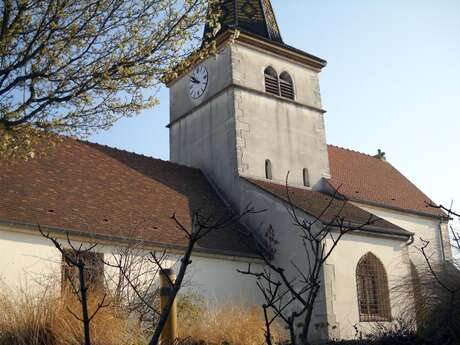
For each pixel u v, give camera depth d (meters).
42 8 8.87
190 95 23.64
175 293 3.52
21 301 8.57
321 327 16.22
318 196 21.14
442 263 11.40
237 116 20.98
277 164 21.55
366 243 18.11
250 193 19.64
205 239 16.88
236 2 23.02
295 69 23.59
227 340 10.23
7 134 8.92
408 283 11.96
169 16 9.74
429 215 24.45
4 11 8.73
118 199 17.12
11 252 13.05
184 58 10.17
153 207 17.67
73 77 9.23
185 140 23.48
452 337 9.30
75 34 9.08
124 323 8.50
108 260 14.21
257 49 22.44
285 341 10.69
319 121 23.61
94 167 18.36
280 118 22.28
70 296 8.44
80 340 7.81
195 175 21.61
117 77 9.43
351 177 24.62
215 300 15.34
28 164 16.33
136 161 20.41
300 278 17.06
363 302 17.70
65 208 15.11
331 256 16.98
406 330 10.58
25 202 14.44
